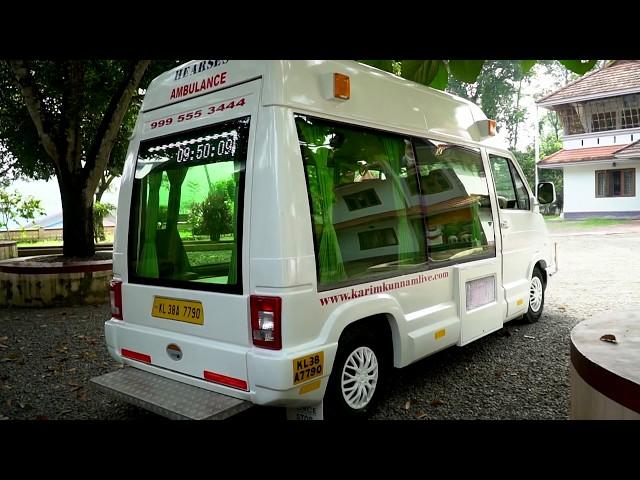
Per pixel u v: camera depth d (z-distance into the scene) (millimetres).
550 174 36344
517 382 4520
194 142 3512
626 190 24250
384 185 3869
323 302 3221
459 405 4043
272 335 2963
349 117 3574
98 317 7375
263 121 3092
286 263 2973
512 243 5688
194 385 3371
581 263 11969
